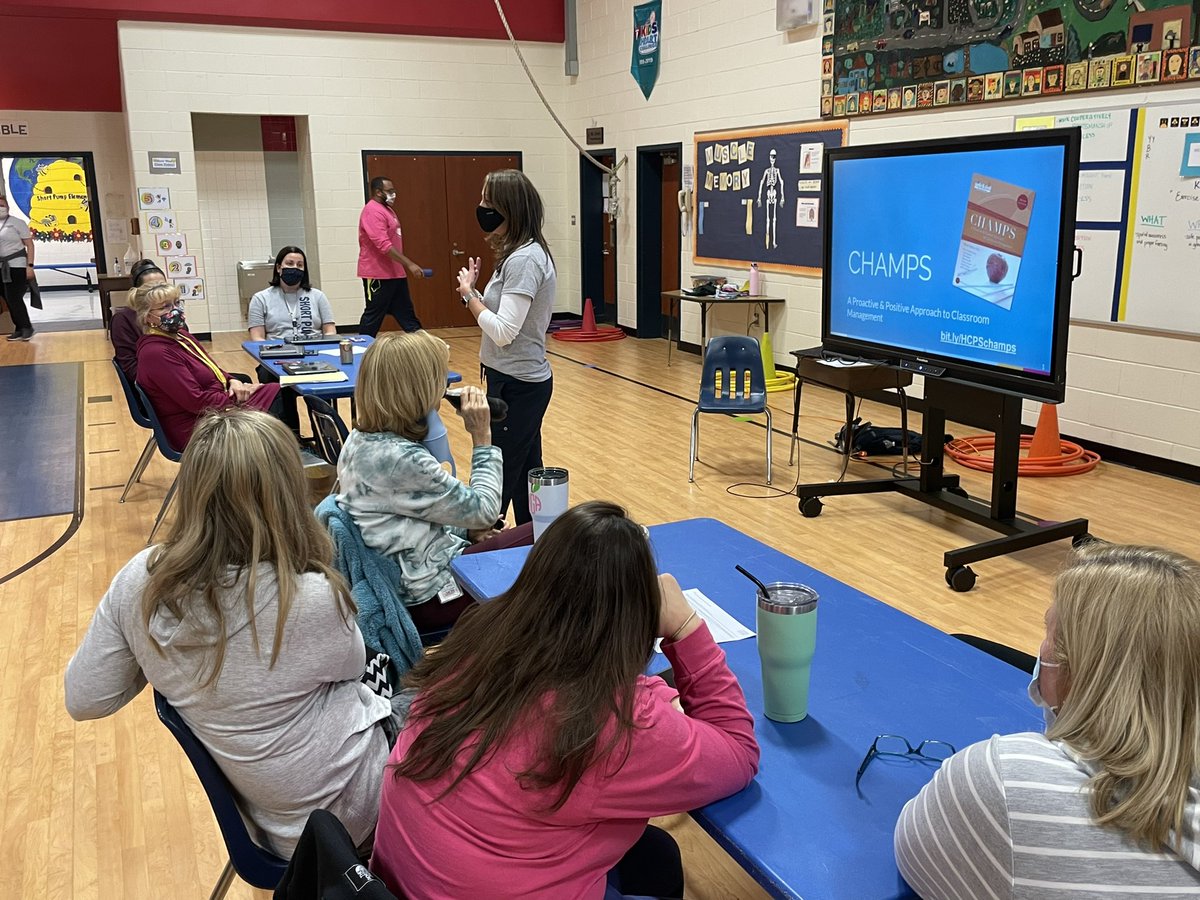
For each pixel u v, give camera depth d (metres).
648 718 1.10
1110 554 1.01
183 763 2.53
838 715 1.43
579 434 5.88
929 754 1.33
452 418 6.27
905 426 4.80
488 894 1.06
